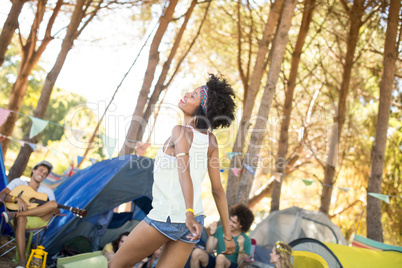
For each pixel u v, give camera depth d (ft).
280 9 26.08
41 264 14.11
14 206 15.39
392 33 24.48
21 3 22.94
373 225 22.86
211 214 46.50
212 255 17.39
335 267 14.02
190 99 7.93
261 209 44.86
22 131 51.98
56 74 25.25
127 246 7.39
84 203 16.75
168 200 7.36
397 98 34.45
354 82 35.83
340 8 31.68
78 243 17.78
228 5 35.22
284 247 13.89
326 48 36.19
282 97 39.27
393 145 35.01
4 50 22.56
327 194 28.73
